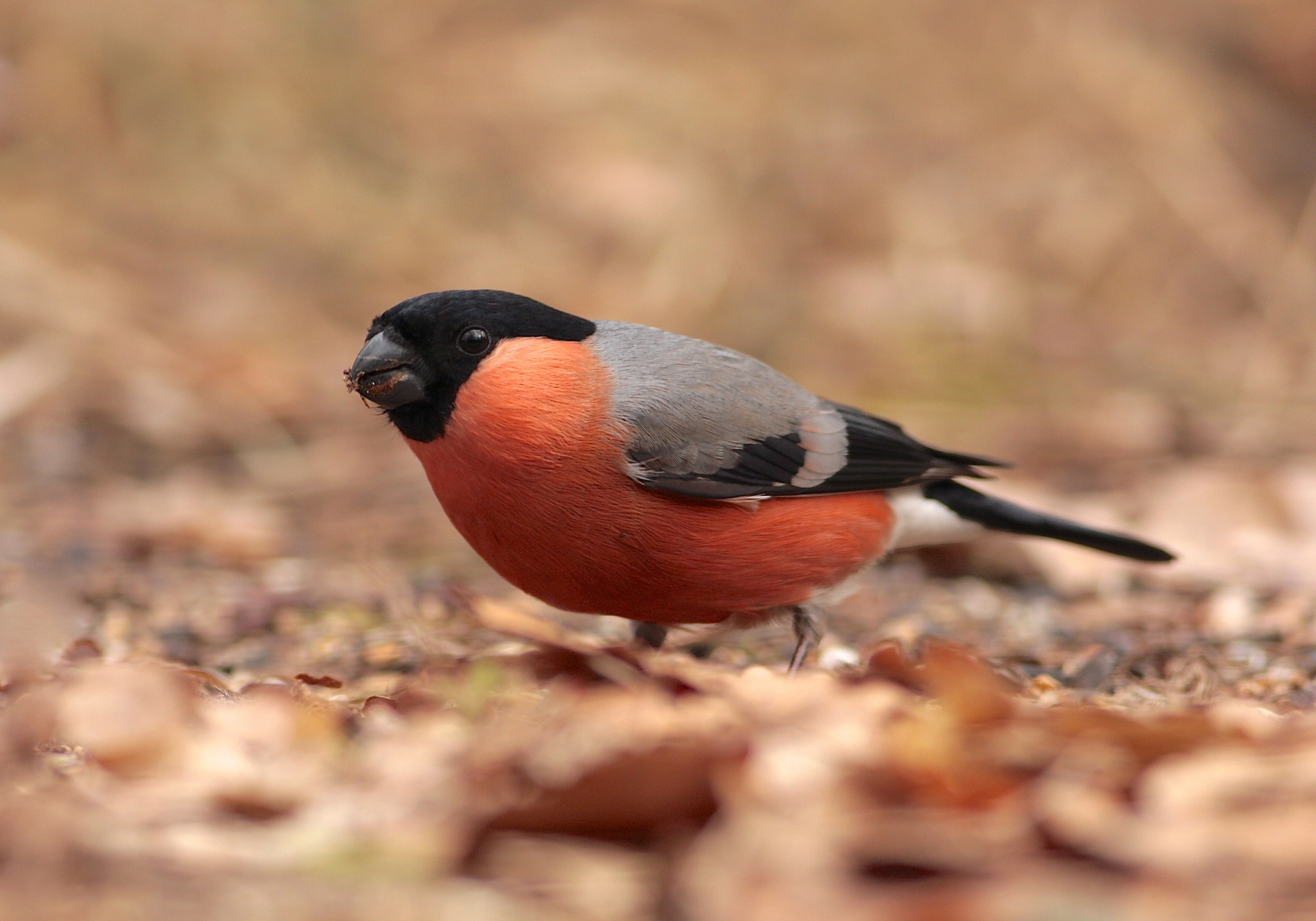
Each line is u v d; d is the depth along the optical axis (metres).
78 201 18.31
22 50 19.36
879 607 10.59
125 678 5.83
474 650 8.52
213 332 16.84
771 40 21.06
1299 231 19.45
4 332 16.17
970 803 4.88
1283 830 4.70
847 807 4.88
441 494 7.71
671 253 18.58
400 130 19.75
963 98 20.58
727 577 7.84
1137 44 21.25
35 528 12.29
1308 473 13.47
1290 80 21.47
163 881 4.55
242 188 18.89
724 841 4.70
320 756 5.61
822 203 19.33
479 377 7.36
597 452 7.43
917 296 18.28
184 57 19.67
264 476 14.15
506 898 4.55
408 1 20.89
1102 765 5.14
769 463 7.86
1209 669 8.23
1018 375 17.09
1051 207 19.44
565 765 5.21
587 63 20.52
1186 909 4.34
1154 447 15.10
